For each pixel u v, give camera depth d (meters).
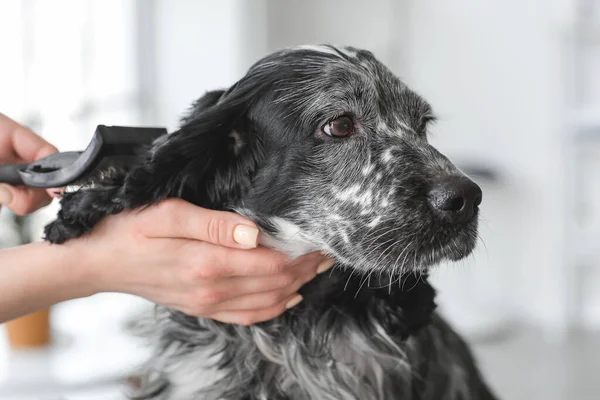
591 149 5.71
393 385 1.93
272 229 1.85
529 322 5.79
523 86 5.82
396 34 6.13
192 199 1.75
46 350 3.09
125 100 5.29
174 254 1.61
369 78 1.89
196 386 1.90
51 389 2.71
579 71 5.75
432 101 6.14
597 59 5.74
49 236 1.65
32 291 1.65
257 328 1.87
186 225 1.59
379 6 6.08
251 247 1.59
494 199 5.87
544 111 5.74
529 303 5.85
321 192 1.82
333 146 1.83
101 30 5.19
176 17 5.39
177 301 1.68
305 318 1.88
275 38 5.84
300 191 1.82
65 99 5.05
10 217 3.07
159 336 2.01
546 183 5.75
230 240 1.58
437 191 1.72
